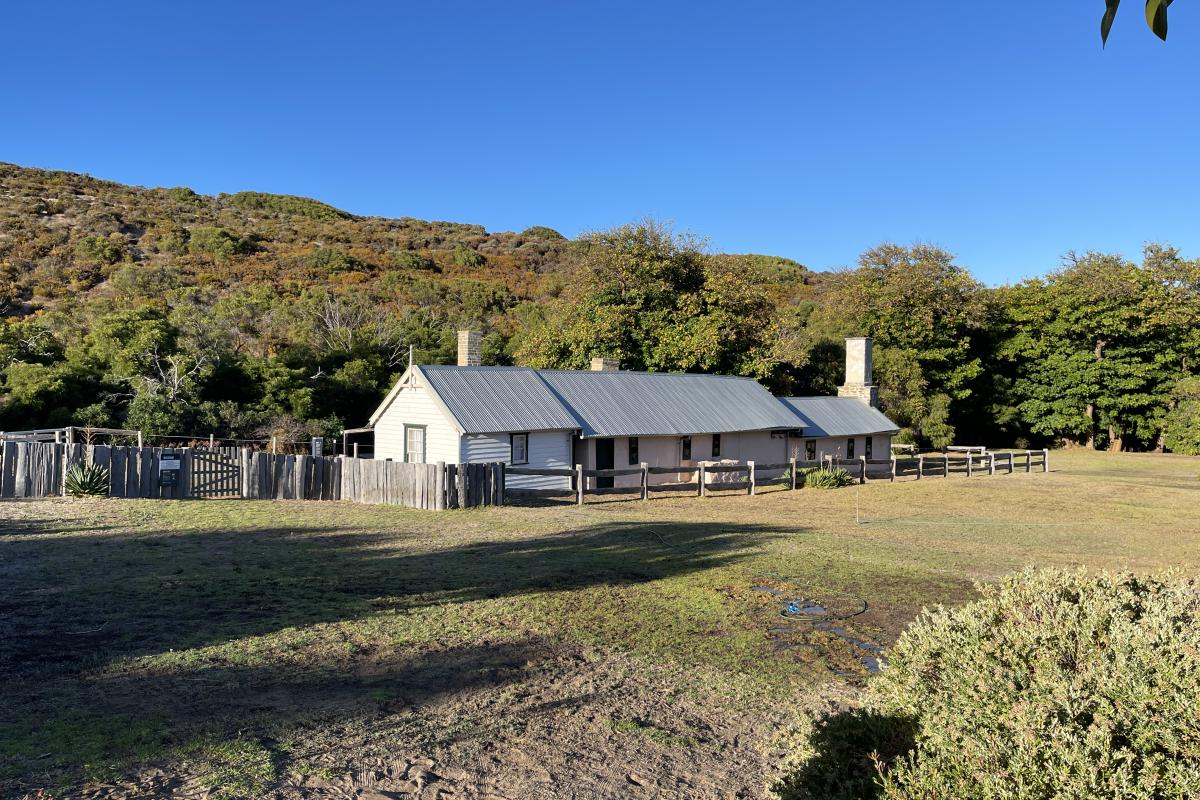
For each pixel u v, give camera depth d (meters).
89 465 20.28
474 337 29.92
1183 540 19.16
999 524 21.41
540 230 111.06
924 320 52.31
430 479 20.48
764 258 111.56
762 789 5.72
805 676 8.35
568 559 14.18
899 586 12.66
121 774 5.46
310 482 21.81
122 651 8.19
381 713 6.82
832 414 38.41
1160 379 53.59
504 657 8.54
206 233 73.81
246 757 5.81
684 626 10.08
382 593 11.12
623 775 5.90
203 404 33.66
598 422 28.69
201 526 16.48
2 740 5.91
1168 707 3.61
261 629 9.15
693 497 26.41
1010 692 3.99
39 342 36.34
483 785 5.64
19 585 10.88
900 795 3.96
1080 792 3.53
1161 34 2.55
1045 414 56.88
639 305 42.03
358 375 41.19
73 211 76.06
